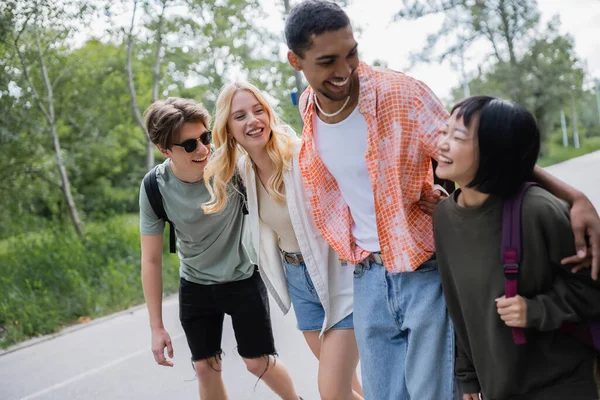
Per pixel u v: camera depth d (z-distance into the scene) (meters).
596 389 2.05
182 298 3.59
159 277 3.51
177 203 3.32
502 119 1.96
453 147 2.05
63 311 8.09
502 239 2.01
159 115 3.15
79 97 14.38
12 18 11.10
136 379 5.45
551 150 36.84
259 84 12.48
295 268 3.20
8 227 14.51
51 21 11.34
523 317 1.95
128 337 6.90
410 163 2.53
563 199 2.05
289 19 2.44
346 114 2.61
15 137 12.67
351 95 2.58
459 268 2.17
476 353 2.20
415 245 2.54
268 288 3.32
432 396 2.54
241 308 3.49
